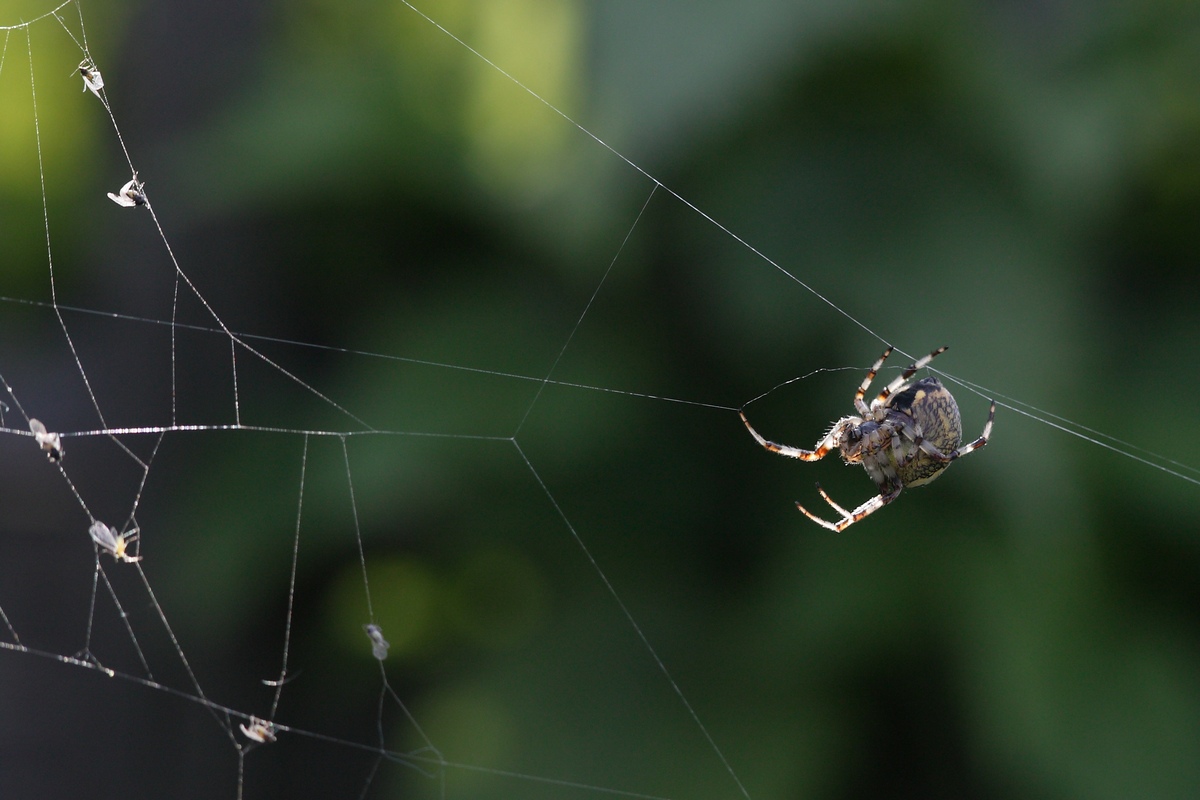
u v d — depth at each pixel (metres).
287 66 0.90
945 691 0.87
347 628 0.90
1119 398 0.87
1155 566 0.87
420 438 0.88
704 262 0.87
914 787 0.87
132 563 0.88
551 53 0.88
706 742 0.87
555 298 0.89
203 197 0.88
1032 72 0.88
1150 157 0.87
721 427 0.88
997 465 0.85
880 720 0.87
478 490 0.88
